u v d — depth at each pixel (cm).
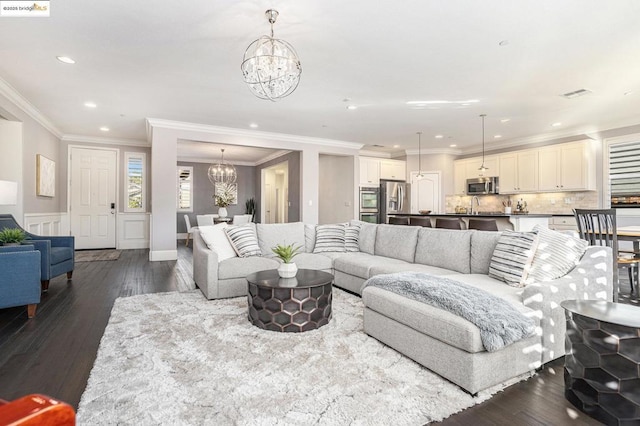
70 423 66
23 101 449
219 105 473
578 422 149
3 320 273
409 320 200
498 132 639
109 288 383
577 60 325
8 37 282
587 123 563
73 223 690
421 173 826
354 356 207
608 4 235
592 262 229
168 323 263
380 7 240
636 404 142
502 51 307
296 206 754
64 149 674
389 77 370
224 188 1006
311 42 292
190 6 240
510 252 254
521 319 177
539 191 643
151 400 158
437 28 268
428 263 335
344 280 373
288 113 514
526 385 179
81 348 220
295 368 191
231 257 369
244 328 253
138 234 748
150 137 631
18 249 304
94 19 256
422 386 173
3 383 176
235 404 156
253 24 264
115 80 379
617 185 557
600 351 150
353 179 764
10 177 457
